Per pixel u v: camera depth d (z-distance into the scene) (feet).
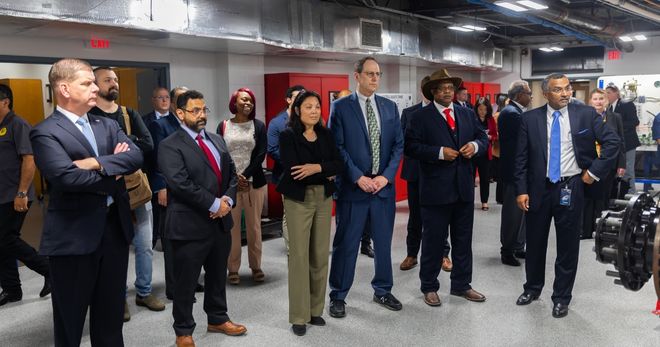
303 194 9.53
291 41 17.56
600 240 5.32
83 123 7.46
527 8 18.58
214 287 9.75
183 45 16.89
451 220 11.37
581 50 33.71
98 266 7.64
